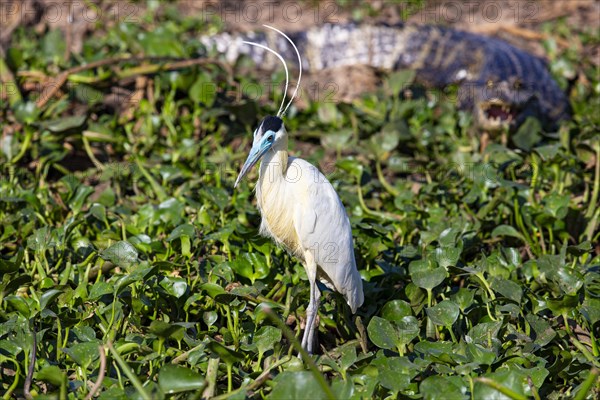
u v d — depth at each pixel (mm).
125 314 8570
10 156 12430
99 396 7027
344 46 19438
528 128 14016
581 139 12812
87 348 7355
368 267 9656
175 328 7410
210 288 8195
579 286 8789
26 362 7484
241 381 7727
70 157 13461
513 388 6672
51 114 13648
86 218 10469
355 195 11531
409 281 9570
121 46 16344
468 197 11344
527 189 11320
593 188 12094
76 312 8430
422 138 14117
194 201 11281
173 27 18578
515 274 9367
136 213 11047
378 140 13227
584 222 11031
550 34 20422
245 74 16156
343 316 8859
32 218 10453
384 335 7867
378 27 19719
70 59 15578
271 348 7820
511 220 11031
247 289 8453
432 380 6871
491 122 14609
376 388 7258
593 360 7789
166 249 9695
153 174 12156
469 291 8578
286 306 8727
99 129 13195
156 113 14258
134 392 7035
